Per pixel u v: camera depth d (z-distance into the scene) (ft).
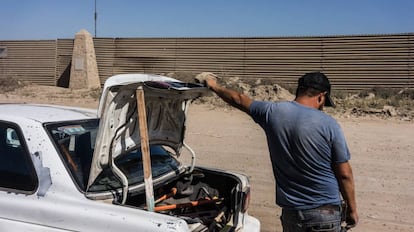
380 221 20.74
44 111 13.84
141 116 11.67
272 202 23.02
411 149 36.24
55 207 11.27
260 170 29.09
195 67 92.02
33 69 104.83
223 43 89.76
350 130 45.03
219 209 13.98
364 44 79.36
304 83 11.55
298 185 11.24
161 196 14.49
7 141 12.59
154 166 13.93
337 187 11.25
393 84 77.61
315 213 11.11
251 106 11.88
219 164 30.48
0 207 11.79
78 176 11.76
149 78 12.78
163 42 94.53
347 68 80.69
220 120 51.37
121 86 11.21
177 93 12.77
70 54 101.24
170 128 14.28
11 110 13.66
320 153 10.93
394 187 25.81
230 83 80.07
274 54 86.07
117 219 10.77
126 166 12.95
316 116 11.03
